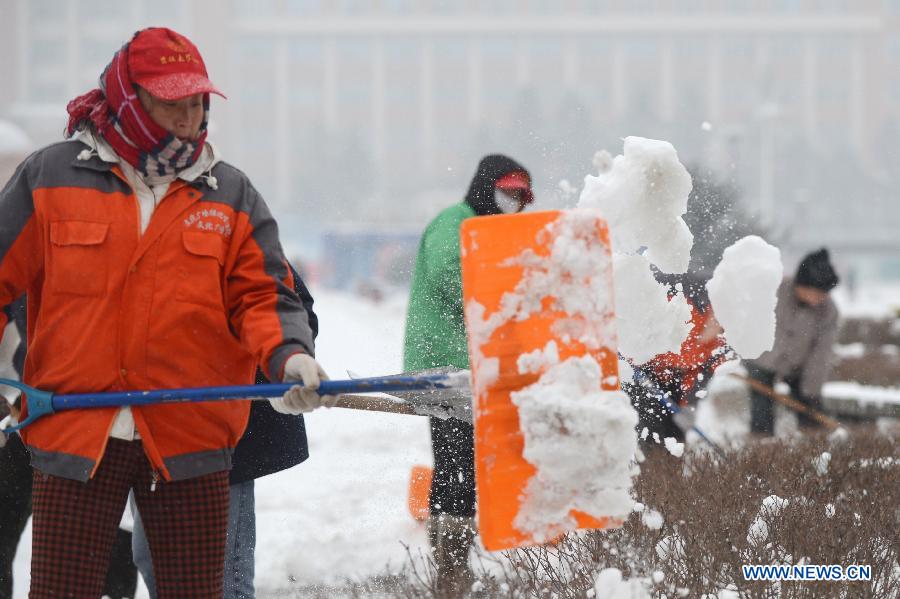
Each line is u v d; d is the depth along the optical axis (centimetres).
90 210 862
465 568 1207
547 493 821
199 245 875
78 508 845
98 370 857
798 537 1088
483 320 824
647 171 1098
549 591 1048
